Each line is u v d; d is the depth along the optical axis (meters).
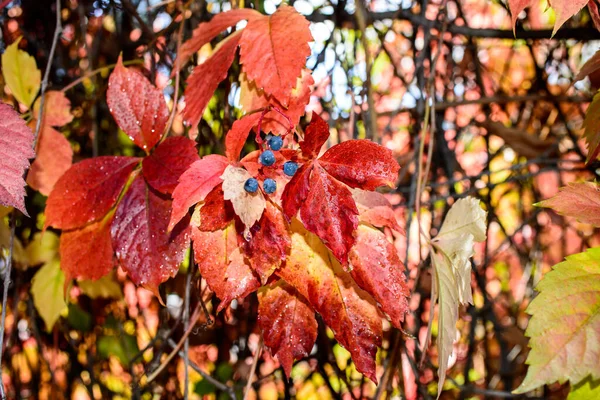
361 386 0.96
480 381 1.21
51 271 0.86
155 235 0.53
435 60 0.68
